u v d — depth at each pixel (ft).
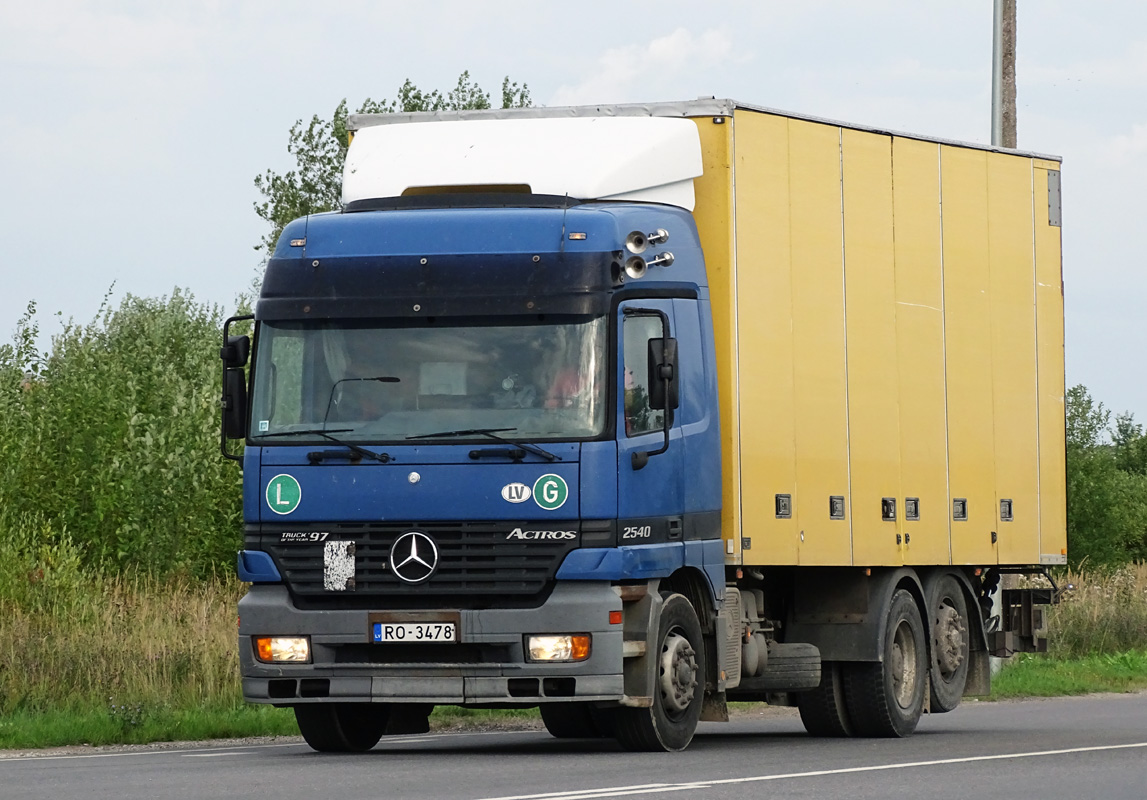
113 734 116.98
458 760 94.27
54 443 204.44
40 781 82.89
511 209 99.09
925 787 77.61
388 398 96.89
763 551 109.19
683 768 87.76
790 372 112.68
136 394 214.28
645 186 104.53
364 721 108.68
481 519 95.20
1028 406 138.82
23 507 196.13
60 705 130.41
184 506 197.67
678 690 100.48
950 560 129.39
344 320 98.27
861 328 120.37
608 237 97.40
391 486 95.86
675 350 96.22
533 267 96.73
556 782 79.15
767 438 110.11
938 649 132.87
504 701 95.35
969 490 131.75
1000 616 145.89
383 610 95.86
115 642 139.74
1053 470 141.69
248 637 97.91
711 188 108.58
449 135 107.24
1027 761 92.73
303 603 97.45
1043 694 184.85
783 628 123.75
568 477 94.58
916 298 126.62
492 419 95.61
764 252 110.93
